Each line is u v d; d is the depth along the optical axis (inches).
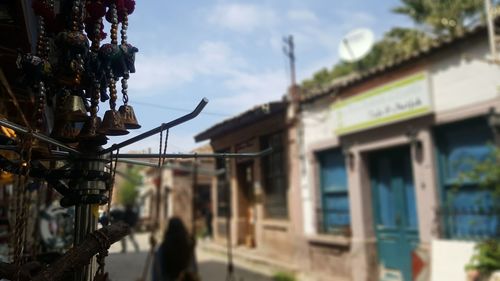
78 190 61.0
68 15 62.1
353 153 327.0
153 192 735.7
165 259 171.0
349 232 325.7
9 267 56.0
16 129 54.3
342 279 327.6
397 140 289.9
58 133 60.7
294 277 347.9
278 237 399.9
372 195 321.7
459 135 258.8
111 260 79.4
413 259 272.4
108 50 59.6
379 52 586.9
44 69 58.1
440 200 262.8
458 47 251.8
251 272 372.2
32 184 88.7
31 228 123.0
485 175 241.1
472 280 213.0
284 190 395.9
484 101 237.6
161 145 58.3
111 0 61.9
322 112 356.2
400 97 282.7
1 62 77.7
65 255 54.1
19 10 68.5
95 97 61.1
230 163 215.3
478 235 243.6
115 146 60.9
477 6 402.9
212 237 542.0
